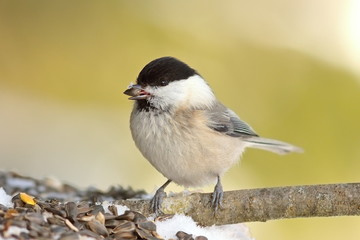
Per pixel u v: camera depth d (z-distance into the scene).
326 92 12.23
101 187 10.76
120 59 13.26
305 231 10.41
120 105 12.98
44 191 8.00
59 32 13.39
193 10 13.52
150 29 13.38
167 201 6.56
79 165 11.20
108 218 5.92
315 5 13.16
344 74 12.46
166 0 13.56
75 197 7.81
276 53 12.80
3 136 11.67
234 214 6.45
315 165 11.30
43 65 13.16
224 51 12.98
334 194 6.16
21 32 13.27
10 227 5.08
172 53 13.12
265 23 13.20
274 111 12.18
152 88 7.03
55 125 12.01
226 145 7.32
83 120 12.30
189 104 7.13
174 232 6.11
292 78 12.51
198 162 7.06
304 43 12.97
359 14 13.06
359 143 11.54
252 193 6.43
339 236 10.39
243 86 12.56
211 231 6.43
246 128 7.86
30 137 11.66
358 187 6.15
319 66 12.59
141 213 6.50
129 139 12.02
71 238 5.14
